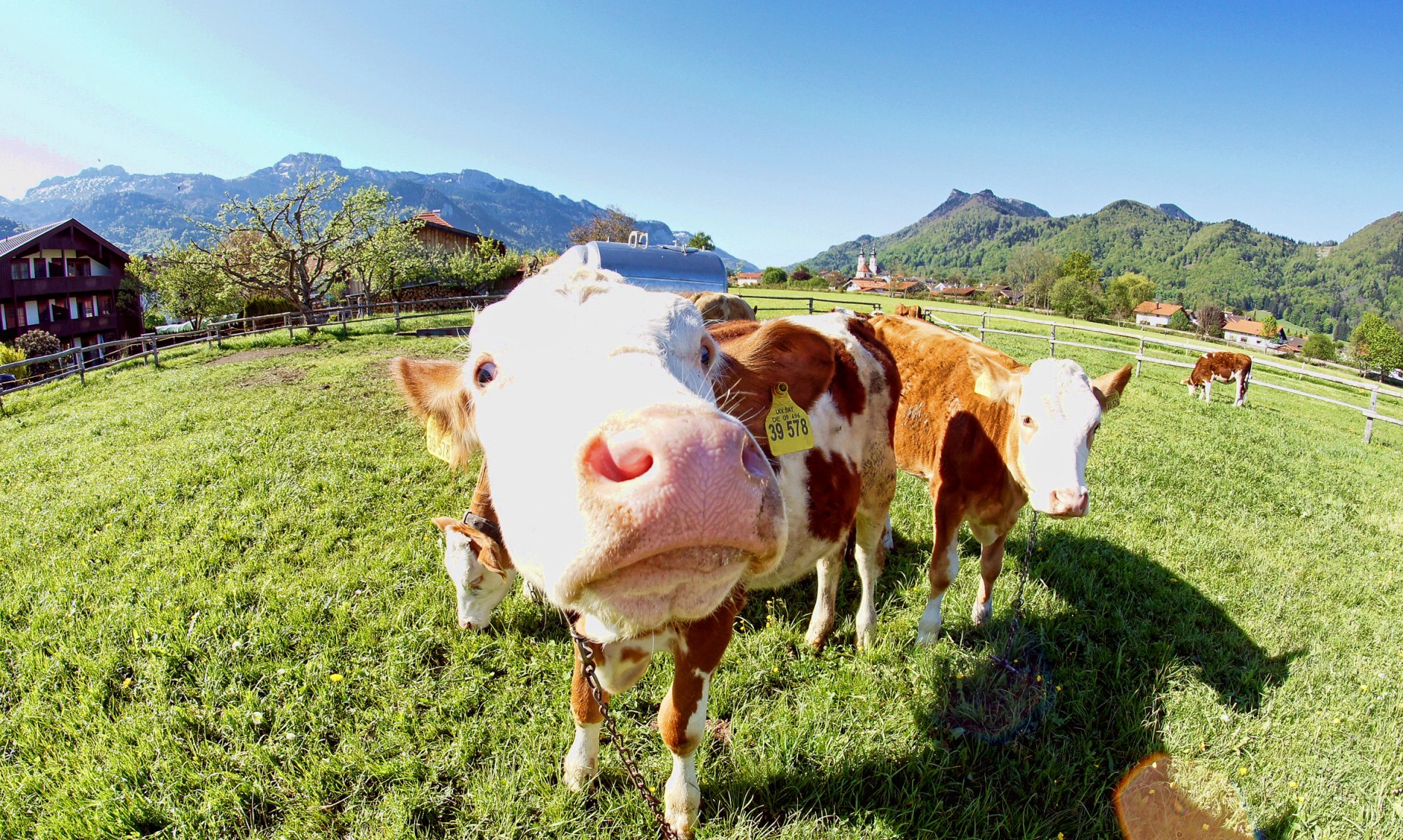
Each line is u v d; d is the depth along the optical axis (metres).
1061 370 3.85
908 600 4.69
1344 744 3.44
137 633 3.97
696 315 2.16
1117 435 10.02
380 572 4.75
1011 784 3.18
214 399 10.47
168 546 5.18
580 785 3.04
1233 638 4.34
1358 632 4.58
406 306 31.28
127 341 15.58
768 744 3.28
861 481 3.95
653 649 2.62
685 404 1.48
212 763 3.11
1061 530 5.89
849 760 3.23
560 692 3.62
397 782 3.07
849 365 3.87
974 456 4.18
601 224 55.47
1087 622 4.43
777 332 3.24
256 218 27.08
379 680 3.68
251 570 4.81
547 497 1.46
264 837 2.85
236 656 3.80
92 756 3.14
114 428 8.95
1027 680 3.84
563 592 1.42
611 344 1.82
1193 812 3.06
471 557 3.94
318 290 30.33
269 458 7.15
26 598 4.48
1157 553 5.59
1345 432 13.63
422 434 8.22
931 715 3.57
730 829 2.89
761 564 1.56
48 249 41.66
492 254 37.06
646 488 1.31
